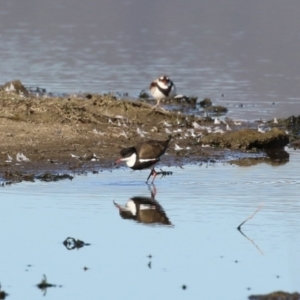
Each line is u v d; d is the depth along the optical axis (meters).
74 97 22.02
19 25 44.34
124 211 13.84
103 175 16.16
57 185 15.33
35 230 12.88
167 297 10.52
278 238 12.56
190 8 53.28
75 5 54.38
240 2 56.44
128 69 30.67
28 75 28.98
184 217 13.56
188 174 16.44
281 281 11.02
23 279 11.06
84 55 34.19
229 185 15.58
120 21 46.81
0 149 17.23
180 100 24.75
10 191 14.85
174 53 35.00
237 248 12.16
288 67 31.48
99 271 11.35
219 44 37.97
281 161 17.81
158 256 11.85
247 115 22.86
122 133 19.09
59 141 18.08
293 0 57.06
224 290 10.73
